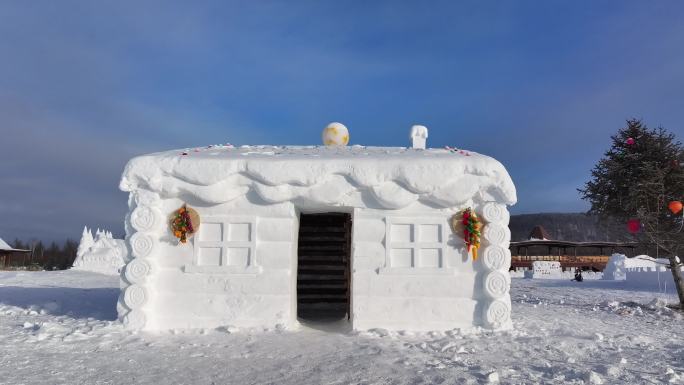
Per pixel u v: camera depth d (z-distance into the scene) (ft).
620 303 51.55
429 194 31.19
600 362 22.67
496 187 31.17
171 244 31.63
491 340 27.68
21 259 227.20
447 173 30.96
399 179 31.12
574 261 200.64
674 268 48.21
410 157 32.12
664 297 61.31
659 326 36.22
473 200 31.73
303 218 46.16
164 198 32.17
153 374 19.95
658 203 47.85
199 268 31.09
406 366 21.36
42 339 26.81
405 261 31.19
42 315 36.42
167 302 30.94
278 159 31.94
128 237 31.55
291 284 31.53
